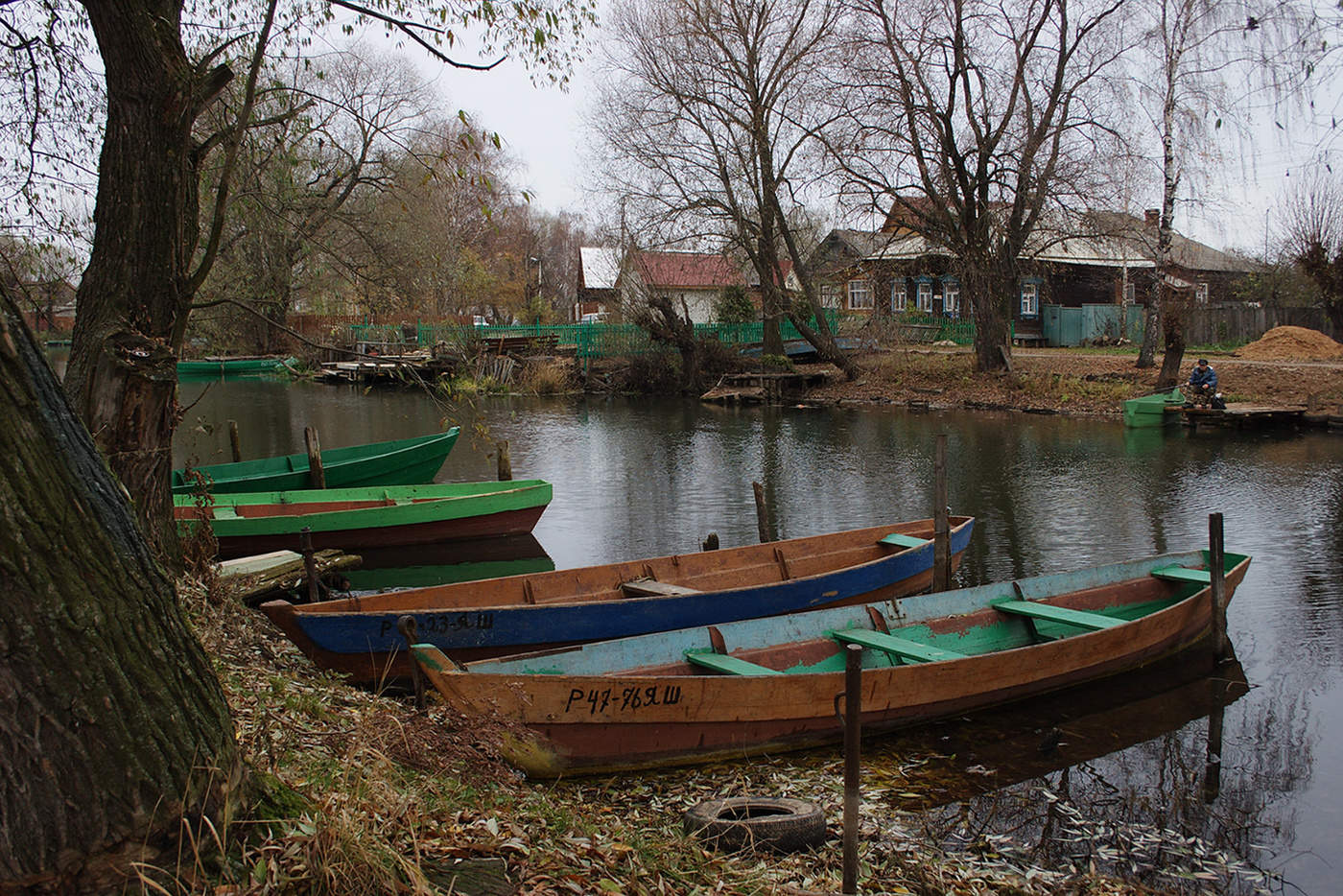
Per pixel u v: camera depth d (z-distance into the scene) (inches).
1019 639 366.0
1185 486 715.4
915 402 1286.9
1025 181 1157.1
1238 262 1809.8
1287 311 1486.2
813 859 203.9
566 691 249.8
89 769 101.7
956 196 1197.1
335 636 296.7
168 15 290.0
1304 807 257.1
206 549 358.6
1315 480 730.2
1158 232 1253.7
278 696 231.8
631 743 263.3
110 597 105.3
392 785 167.3
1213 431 988.6
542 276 2763.3
